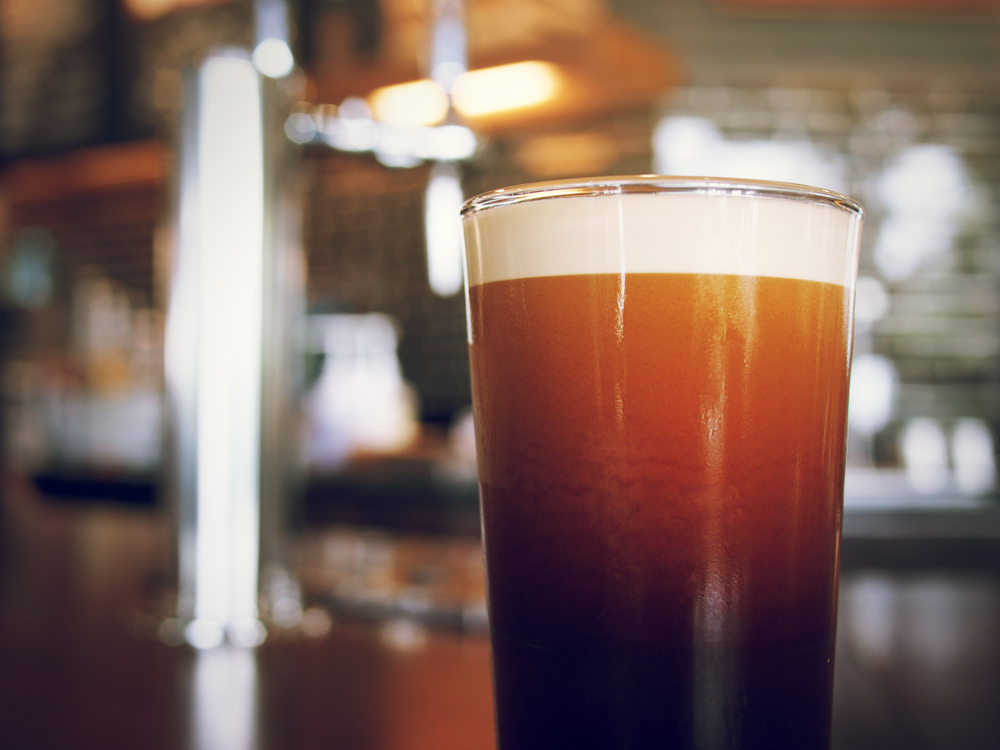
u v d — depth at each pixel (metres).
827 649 0.26
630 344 0.24
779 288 0.25
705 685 0.24
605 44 1.52
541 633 0.25
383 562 0.79
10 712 0.45
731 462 0.24
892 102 2.23
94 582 0.76
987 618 0.70
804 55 2.22
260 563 0.61
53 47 2.58
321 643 0.58
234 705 0.46
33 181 2.55
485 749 0.40
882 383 2.22
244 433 0.60
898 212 2.24
